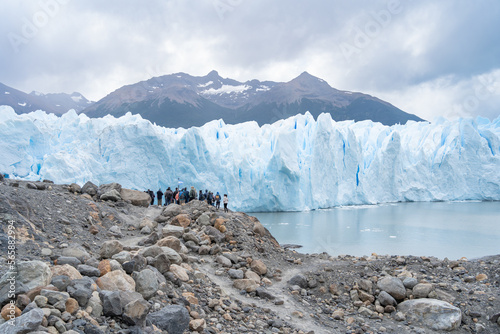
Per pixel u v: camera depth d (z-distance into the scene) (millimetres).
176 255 8234
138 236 11047
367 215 42938
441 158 61906
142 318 4668
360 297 9164
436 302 8203
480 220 38062
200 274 8117
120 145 43781
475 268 10969
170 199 20281
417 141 69250
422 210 48281
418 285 9086
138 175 43625
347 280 10008
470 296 8883
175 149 47531
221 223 12305
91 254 7828
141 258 6715
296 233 29781
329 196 51875
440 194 60875
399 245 24234
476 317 8117
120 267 6125
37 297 4242
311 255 12961
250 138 57844
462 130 62312
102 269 5871
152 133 45031
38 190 11180
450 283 9750
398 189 59531
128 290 5379
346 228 32625
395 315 8336
